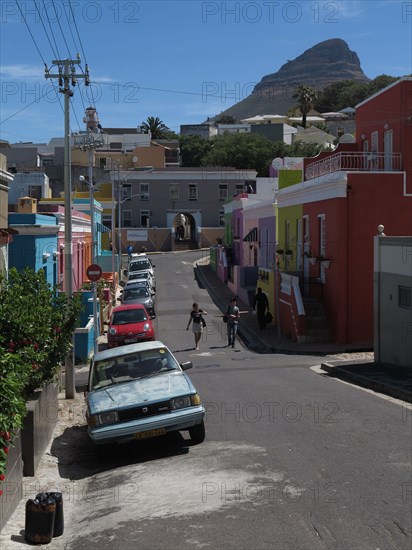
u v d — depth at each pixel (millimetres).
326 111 144625
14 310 10250
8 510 8086
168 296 43125
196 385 17078
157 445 11461
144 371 12000
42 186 47781
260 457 9836
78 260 36438
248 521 7309
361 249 24969
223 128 119000
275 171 48688
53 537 7605
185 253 68250
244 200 47344
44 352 11289
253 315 34094
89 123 33125
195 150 87812
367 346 24297
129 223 69812
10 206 36906
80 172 70688
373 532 6805
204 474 9250
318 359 22297
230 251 50875
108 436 10492
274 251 36438
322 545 6555
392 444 10164
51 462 11062
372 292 25078
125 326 25484
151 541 7027
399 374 17812
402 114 24938
